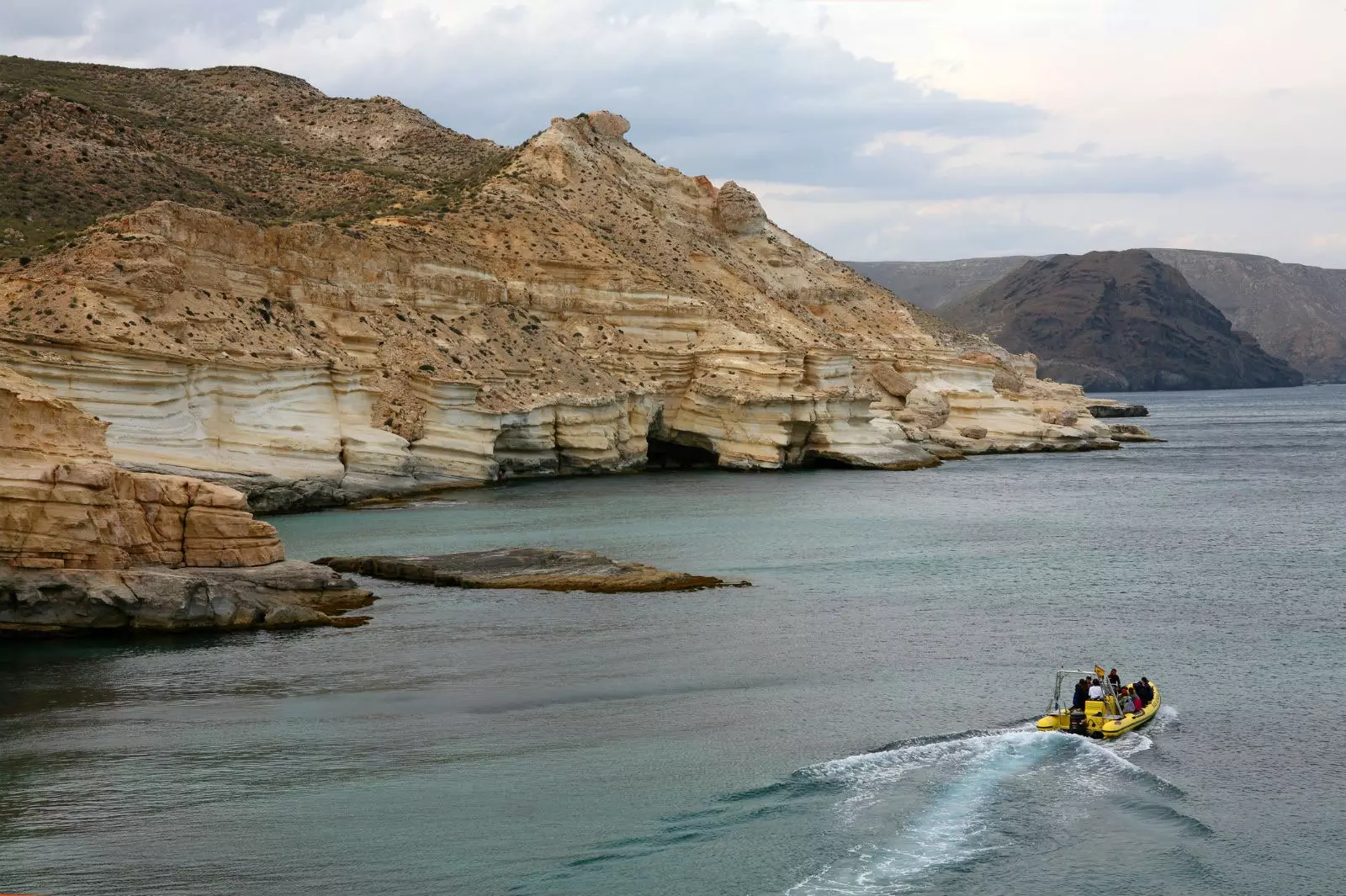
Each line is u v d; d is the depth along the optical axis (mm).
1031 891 26953
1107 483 109062
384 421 92188
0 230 102438
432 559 59438
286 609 48594
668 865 27641
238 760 33688
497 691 40094
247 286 90875
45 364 67500
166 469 70188
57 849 28125
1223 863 28281
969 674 42625
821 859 28109
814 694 40000
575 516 80000
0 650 44688
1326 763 34281
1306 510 90188
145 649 44719
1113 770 33438
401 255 106062
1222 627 50250
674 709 38312
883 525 78938
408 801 30891
